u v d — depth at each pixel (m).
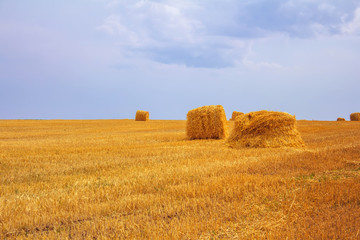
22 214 5.46
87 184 7.70
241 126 15.52
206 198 6.02
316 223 4.66
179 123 41.06
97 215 5.35
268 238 4.23
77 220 5.22
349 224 4.58
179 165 9.84
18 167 10.16
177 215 5.23
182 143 17.17
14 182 8.23
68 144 17.25
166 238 4.25
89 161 11.06
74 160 11.36
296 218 4.92
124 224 4.90
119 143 17.64
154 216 5.21
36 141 19.36
